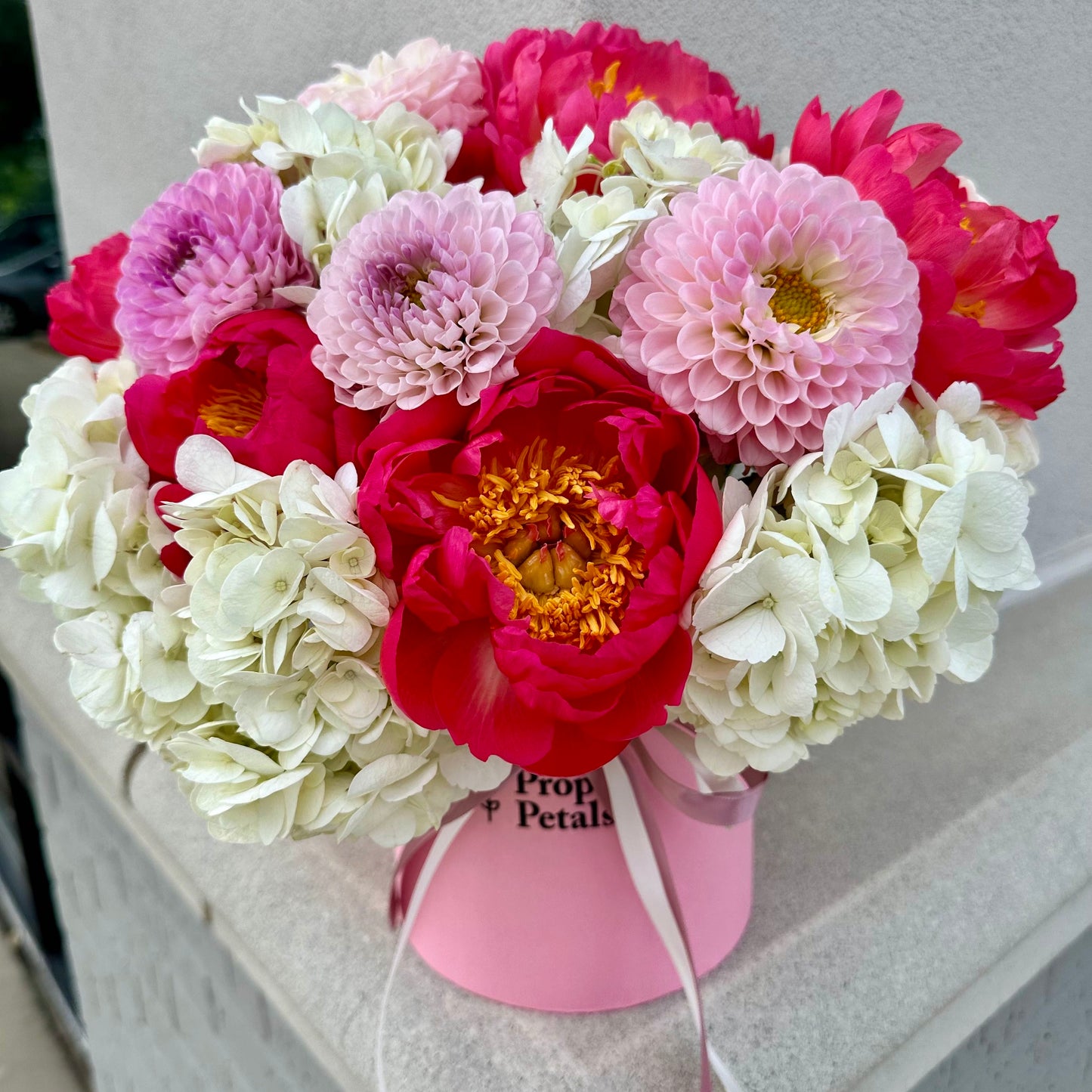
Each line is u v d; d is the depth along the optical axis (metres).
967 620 0.36
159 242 0.38
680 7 0.58
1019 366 0.39
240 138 0.43
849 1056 0.49
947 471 0.33
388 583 0.33
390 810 0.38
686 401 0.34
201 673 0.33
